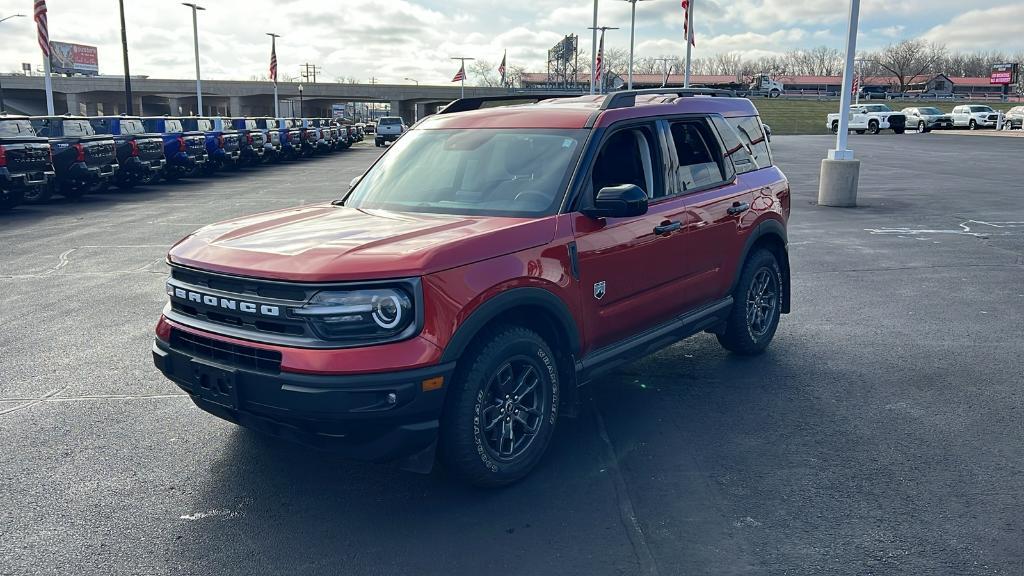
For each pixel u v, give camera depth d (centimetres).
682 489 392
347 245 363
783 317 730
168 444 452
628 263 450
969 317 720
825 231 1238
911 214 1430
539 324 418
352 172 2845
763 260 589
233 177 2603
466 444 366
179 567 326
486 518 366
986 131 5069
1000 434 455
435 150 488
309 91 10850
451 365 349
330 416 334
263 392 346
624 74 12069
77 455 437
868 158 2891
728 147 565
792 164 2819
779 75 14688
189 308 388
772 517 363
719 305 554
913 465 416
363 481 405
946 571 317
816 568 321
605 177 451
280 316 345
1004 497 379
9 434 466
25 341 661
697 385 546
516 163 449
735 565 324
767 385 544
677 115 518
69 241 1202
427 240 367
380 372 335
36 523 362
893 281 877
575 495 387
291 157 3709
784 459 425
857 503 375
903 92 13400
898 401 511
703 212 515
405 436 346
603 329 441
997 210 1477
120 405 514
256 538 349
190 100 11494
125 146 2064
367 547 341
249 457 434
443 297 348
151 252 1100
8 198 1631
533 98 557
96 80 10212
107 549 340
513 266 378
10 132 1598
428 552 337
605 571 321
